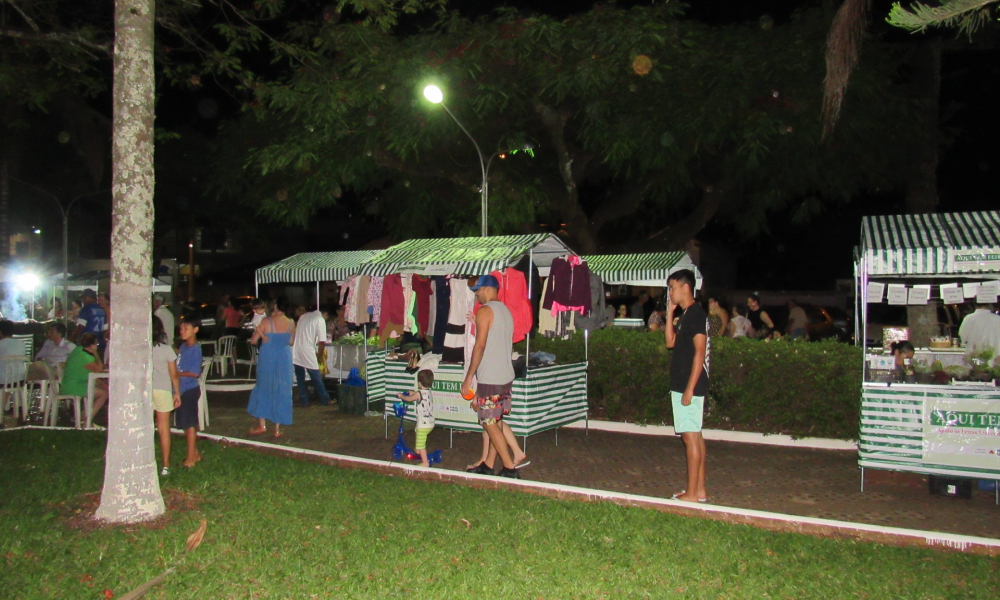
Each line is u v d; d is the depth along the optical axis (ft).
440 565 16.10
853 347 29.84
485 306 23.94
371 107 52.65
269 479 23.48
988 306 31.24
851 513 21.02
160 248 103.40
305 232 142.92
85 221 108.88
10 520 18.84
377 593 14.61
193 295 119.44
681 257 48.73
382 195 74.08
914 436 22.17
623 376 33.55
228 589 14.82
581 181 69.62
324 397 41.04
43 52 34.37
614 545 17.46
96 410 36.29
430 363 29.43
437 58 53.78
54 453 27.35
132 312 19.02
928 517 20.62
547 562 16.26
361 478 23.86
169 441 25.18
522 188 58.65
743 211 70.85
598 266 49.65
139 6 18.67
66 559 16.22
